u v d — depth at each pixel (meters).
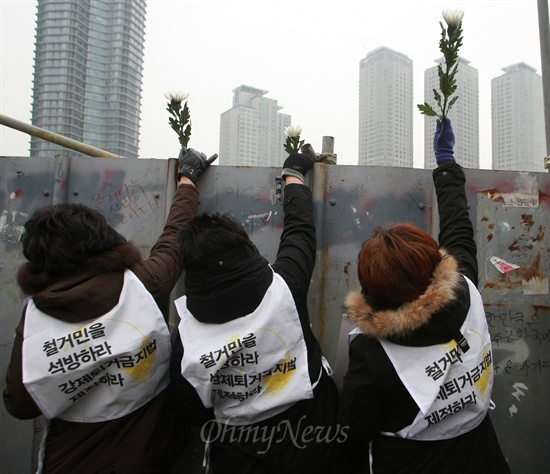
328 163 1.93
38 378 1.20
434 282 1.16
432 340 1.16
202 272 1.23
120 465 1.27
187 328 1.30
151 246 1.92
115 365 1.26
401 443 1.20
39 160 1.99
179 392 1.33
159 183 1.93
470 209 1.88
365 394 1.17
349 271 1.86
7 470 1.91
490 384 1.24
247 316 1.24
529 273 1.87
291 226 1.51
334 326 1.86
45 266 1.25
